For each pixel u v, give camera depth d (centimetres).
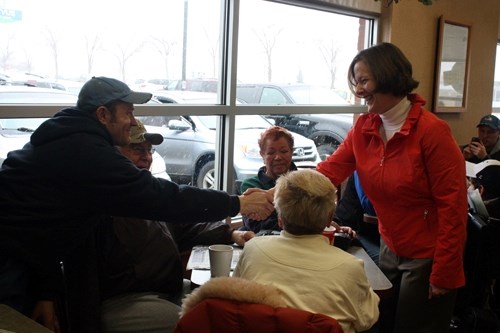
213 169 296
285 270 138
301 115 328
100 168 150
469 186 299
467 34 432
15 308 144
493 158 370
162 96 266
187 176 282
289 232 146
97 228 184
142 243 192
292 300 133
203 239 221
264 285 125
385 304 215
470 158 365
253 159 305
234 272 153
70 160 149
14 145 216
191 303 128
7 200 150
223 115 288
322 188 143
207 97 284
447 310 199
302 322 115
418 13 380
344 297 134
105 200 152
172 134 270
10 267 147
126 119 166
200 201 165
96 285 171
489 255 274
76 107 162
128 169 153
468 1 429
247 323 119
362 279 140
